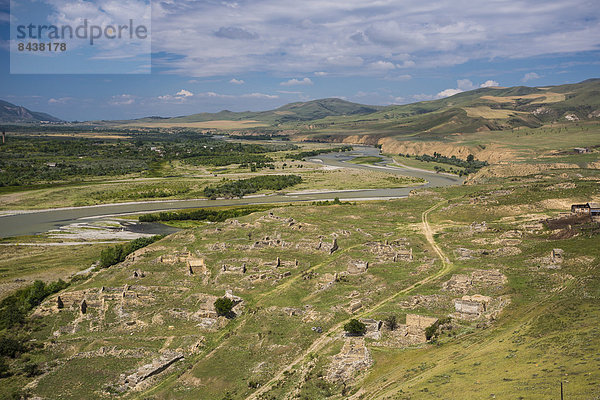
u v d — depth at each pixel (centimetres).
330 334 9738
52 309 12062
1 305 13200
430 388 6297
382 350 8612
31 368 9581
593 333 6819
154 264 14725
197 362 9494
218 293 12412
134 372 9400
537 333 7519
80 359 9988
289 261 14525
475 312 9625
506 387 5709
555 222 15812
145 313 11800
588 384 5197
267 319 10862
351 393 7238
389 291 11600
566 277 10556
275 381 8394
